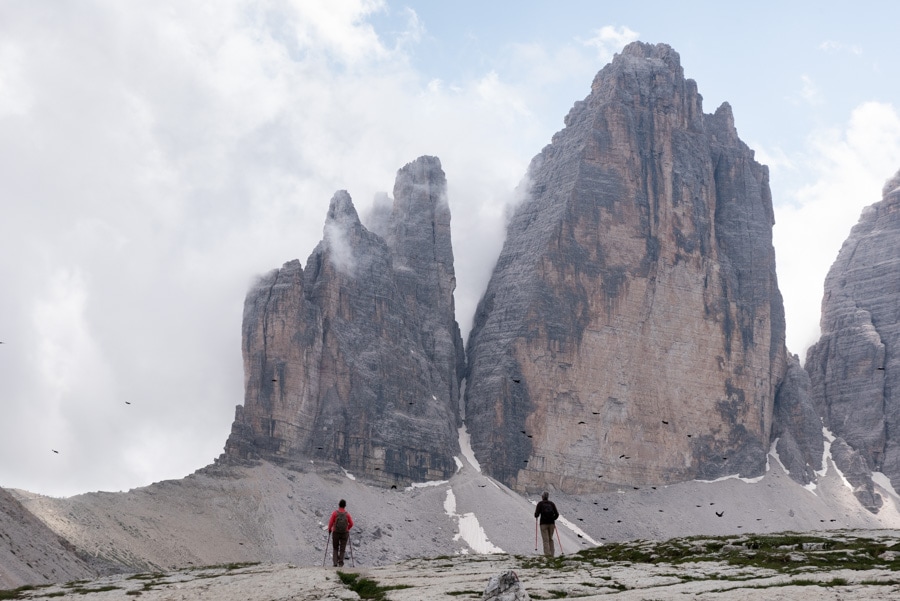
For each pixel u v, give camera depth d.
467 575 95.94
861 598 71.88
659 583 89.25
